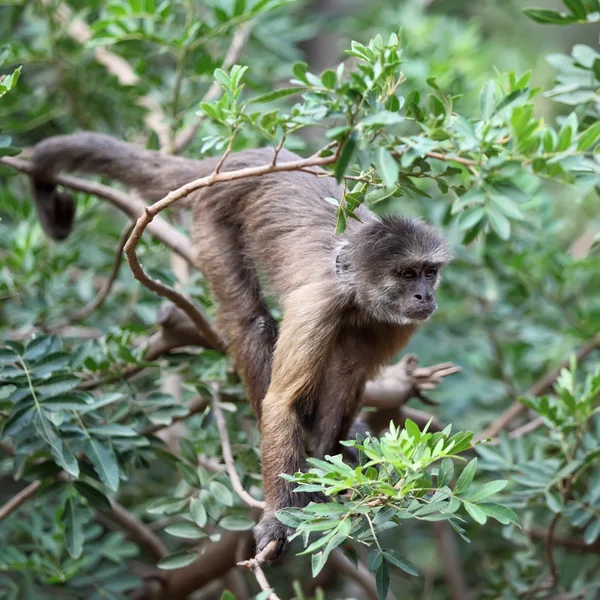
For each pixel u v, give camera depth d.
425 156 7.40
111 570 12.04
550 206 14.56
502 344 15.09
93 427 9.89
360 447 7.44
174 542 14.88
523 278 14.45
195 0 15.93
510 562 12.98
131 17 12.94
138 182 12.39
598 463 11.81
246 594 14.82
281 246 10.93
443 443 7.55
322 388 10.31
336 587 15.61
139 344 12.19
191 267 14.31
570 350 14.36
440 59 15.93
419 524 15.27
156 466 15.16
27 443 9.50
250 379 10.88
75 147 12.42
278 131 12.69
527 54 20.94
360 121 7.12
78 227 15.05
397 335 10.71
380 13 18.00
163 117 15.05
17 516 13.18
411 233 10.09
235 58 14.49
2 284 12.16
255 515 12.19
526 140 7.32
